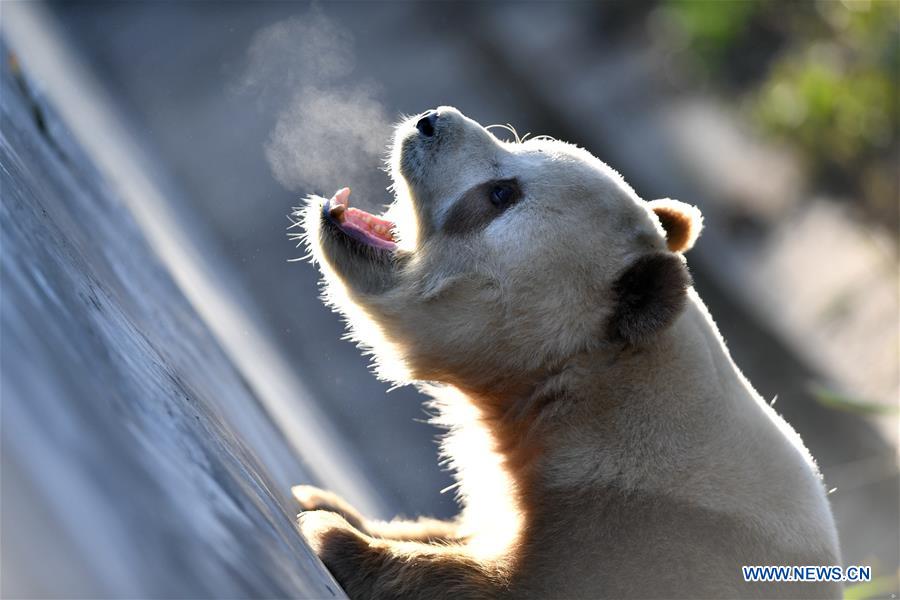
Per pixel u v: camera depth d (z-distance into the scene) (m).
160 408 3.94
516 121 28.38
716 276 21.59
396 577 7.34
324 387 17.88
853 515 15.21
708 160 25.33
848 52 25.69
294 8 33.91
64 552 2.14
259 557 3.46
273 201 23.41
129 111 28.70
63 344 3.17
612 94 28.72
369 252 8.75
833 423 17.38
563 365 8.13
